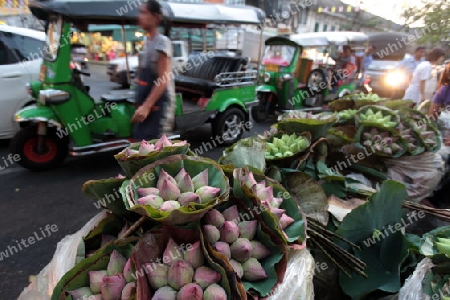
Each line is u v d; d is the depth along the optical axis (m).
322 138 2.18
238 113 5.13
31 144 3.83
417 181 2.36
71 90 3.55
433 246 1.43
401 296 1.32
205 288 0.95
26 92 4.44
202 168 1.19
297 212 1.30
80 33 4.21
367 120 2.44
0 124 4.39
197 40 5.66
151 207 0.97
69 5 3.17
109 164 4.23
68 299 1.00
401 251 1.64
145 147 1.25
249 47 8.91
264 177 1.40
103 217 1.37
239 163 1.67
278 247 1.11
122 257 1.06
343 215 1.79
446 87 3.24
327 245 1.60
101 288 0.99
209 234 1.03
